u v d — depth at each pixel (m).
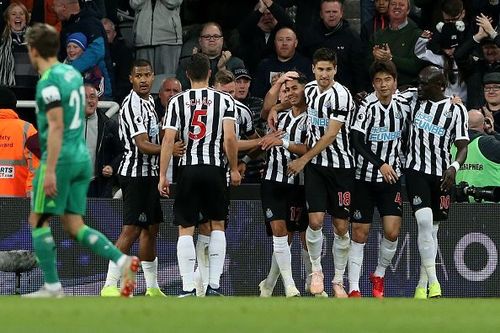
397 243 41.41
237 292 41.53
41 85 28.11
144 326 22.69
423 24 51.06
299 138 39.16
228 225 41.50
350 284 39.88
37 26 28.34
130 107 38.28
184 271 37.09
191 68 37.03
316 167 38.56
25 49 48.69
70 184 28.84
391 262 41.75
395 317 25.31
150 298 29.81
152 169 38.44
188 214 37.12
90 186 44.03
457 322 24.52
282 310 26.20
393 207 39.22
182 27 53.56
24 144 41.50
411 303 29.45
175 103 36.91
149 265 39.53
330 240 41.34
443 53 47.88
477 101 47.91
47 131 28.22
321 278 39.03
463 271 41.88
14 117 41.75
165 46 50.81
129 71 51.28
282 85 39.31
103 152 43.97
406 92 39.25
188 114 36.78
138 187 38.44
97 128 43.94
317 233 38.66
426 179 38.81
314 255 38.91
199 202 37.22
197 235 40.94
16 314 24.28
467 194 42.41
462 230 41.81
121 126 38.47
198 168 36.69
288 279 39.41
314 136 38.59
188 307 26.41
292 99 39.09
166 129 36.78
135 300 28.53
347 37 48.81
